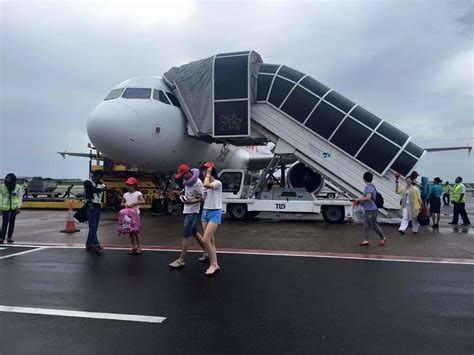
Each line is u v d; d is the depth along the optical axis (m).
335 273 6.40
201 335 3.82
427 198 14.55
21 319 4.25
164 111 15.33
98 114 14.45
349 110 14.01
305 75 14.82
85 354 3.40
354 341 3.67
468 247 8.97
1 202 9.48
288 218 16.05
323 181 16.69
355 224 13.66
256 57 15.29
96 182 8.65
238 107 14.45
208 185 6.32
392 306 4.70
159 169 17.05
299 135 14.49
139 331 3.92
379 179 13.73
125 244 9.38
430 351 3.45
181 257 6.82
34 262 7.25
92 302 4.85
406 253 8.21
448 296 5.12
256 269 6.69
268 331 3.92
